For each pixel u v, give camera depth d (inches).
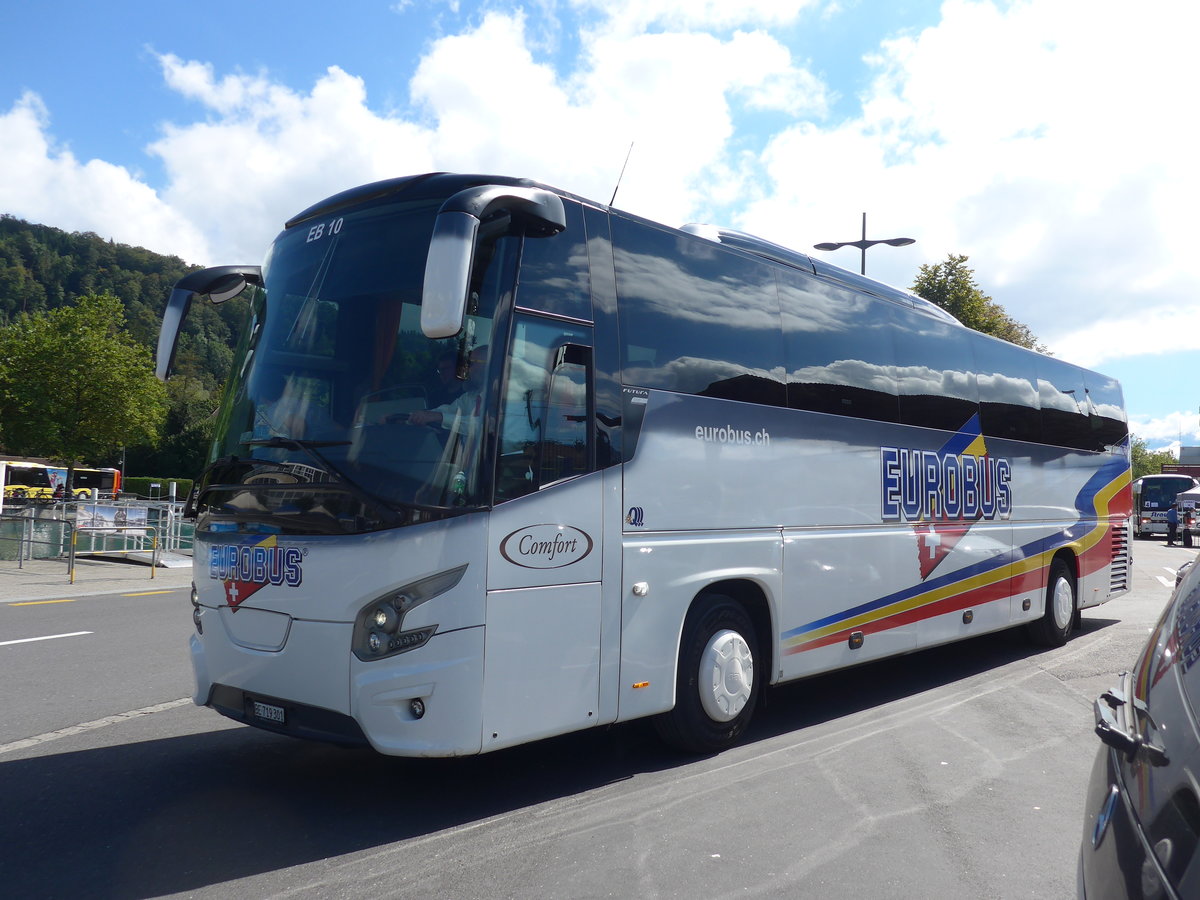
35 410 2110.0
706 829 185.9
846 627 289.6
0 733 255.4
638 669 216.8
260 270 233.9
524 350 197.2
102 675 335.3
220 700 208.1
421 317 171.9
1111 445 491.2
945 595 341.7
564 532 201.0
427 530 180.1
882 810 198.8
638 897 153.3
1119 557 490.9
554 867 165.5
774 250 281.0
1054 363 440.1
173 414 3666.3
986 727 274.2
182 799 201.8
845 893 156.5
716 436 243.8
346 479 184.5
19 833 181.0
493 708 185.5
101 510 851.4
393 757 235.9
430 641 179.2
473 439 185.8
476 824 187.6
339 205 219.1
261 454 200.5
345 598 182.1
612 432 214.8
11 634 431.2
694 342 241.1
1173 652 95.3
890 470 314.7
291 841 177.6
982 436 371.6
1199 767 74.9
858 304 309.6
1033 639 424.8
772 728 272.8
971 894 157.1
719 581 247.8
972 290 1301.7
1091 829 91.2
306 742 248.1
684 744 239.1
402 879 159.8
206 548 211.0
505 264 196.2
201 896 152.9
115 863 166.6
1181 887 69.4
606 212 223.5
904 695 321.1
